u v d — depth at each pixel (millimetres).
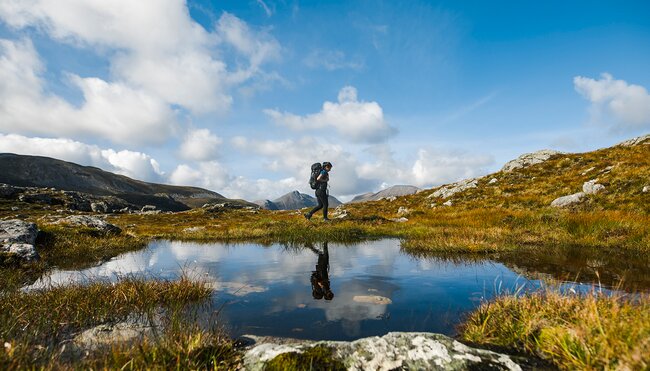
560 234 14578
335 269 9258
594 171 30953
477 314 4910
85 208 74500
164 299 6172
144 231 25719
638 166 25312
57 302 5645
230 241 18047
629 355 2977
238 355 3742
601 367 3105
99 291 6402
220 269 9484
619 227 14141
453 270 8805
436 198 40281
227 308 5723
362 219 24375
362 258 11125
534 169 40188
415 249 12945
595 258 10125
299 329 4734
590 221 15555
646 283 6805
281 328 4773
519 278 7664
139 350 3703
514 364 3426
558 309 4594
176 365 3363
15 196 64750
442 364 3381
